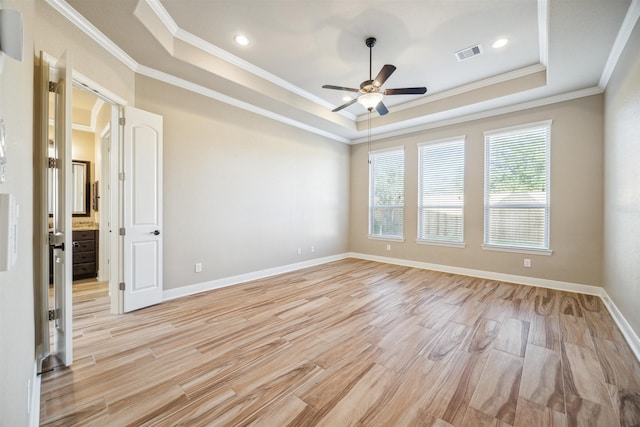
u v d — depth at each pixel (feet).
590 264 12.49
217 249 13.25
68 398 5.65
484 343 8.01
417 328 8.98
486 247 15.30
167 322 9.30
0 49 2.15
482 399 5.71
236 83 11.97
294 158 17.20
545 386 6.11
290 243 17.02
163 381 6.23
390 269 17.52
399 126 18.03
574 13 7.75
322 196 19.34
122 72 9.83
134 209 10.17
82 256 14.42
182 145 11.92
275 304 11.10
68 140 6.80
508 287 13.57
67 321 6.77
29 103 5.07
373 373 6.56
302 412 5.33
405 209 18.72
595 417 5.23
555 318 9.79
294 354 7.38
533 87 12.43
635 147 8.01
